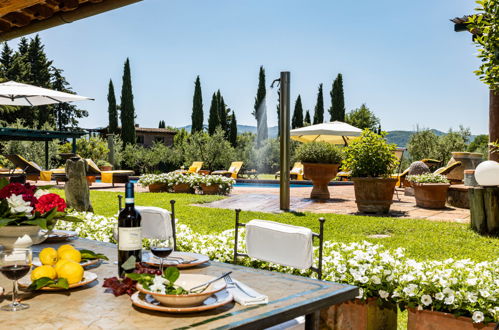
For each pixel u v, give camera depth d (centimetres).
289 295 170
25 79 3866
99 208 955
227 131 4503
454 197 1041
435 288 264
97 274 199
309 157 1159
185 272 206
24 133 1584
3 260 156
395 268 290
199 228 700
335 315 283
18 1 416
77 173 756
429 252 539
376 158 889
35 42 4216
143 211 299
